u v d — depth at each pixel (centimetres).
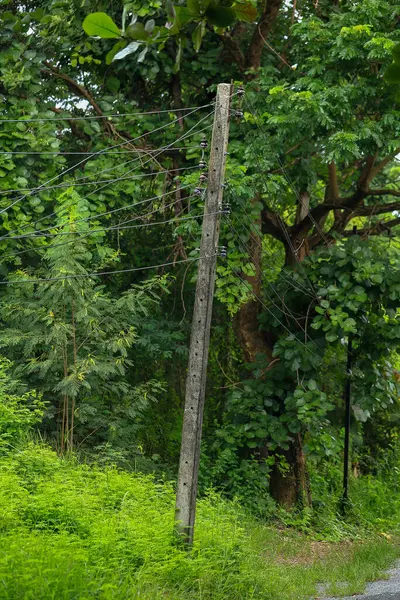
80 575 817
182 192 1681
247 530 1468
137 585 884
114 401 1603
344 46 1423
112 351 1538
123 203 1636
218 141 1124
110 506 1186
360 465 2242
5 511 995
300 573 1252
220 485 1686
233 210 1530
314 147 1633
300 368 1714
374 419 2270
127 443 1598
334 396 1978
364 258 1653
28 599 740
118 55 590
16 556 809
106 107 1656
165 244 1842
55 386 1445
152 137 1667
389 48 1385
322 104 1416
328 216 2144
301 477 1805
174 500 1302
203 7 581
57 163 1556
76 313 1470
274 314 1758
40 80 1593
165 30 603
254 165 1516
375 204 2005
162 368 1930
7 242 1511
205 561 1027
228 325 1972
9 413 1339
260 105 1566
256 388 1736
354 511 1817
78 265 1434
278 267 1848
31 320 1491
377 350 1730
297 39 1656
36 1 1723
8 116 1534
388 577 1288
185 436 1111
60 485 1132
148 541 1012
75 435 1538
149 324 1745
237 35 1714
